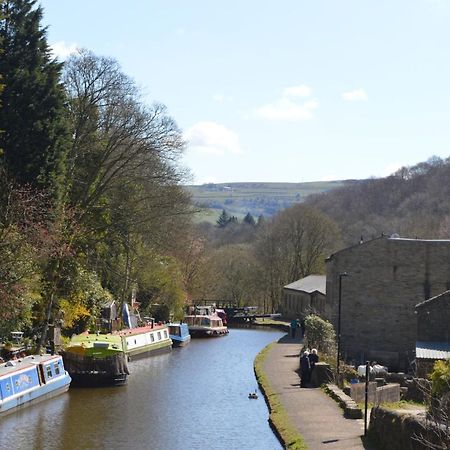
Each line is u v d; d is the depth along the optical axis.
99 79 51.78
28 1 47.22
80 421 36.28
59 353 45.56
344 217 154.25
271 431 34.44
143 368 54.09
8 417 36.59
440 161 163.00
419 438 23.66
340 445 29.20
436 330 47.62
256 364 53.56
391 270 59.75
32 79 46.16
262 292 113.12
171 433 34.31
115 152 54.38
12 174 44.41
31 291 45.94
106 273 67.50
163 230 58.91
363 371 44.34
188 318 79.88
